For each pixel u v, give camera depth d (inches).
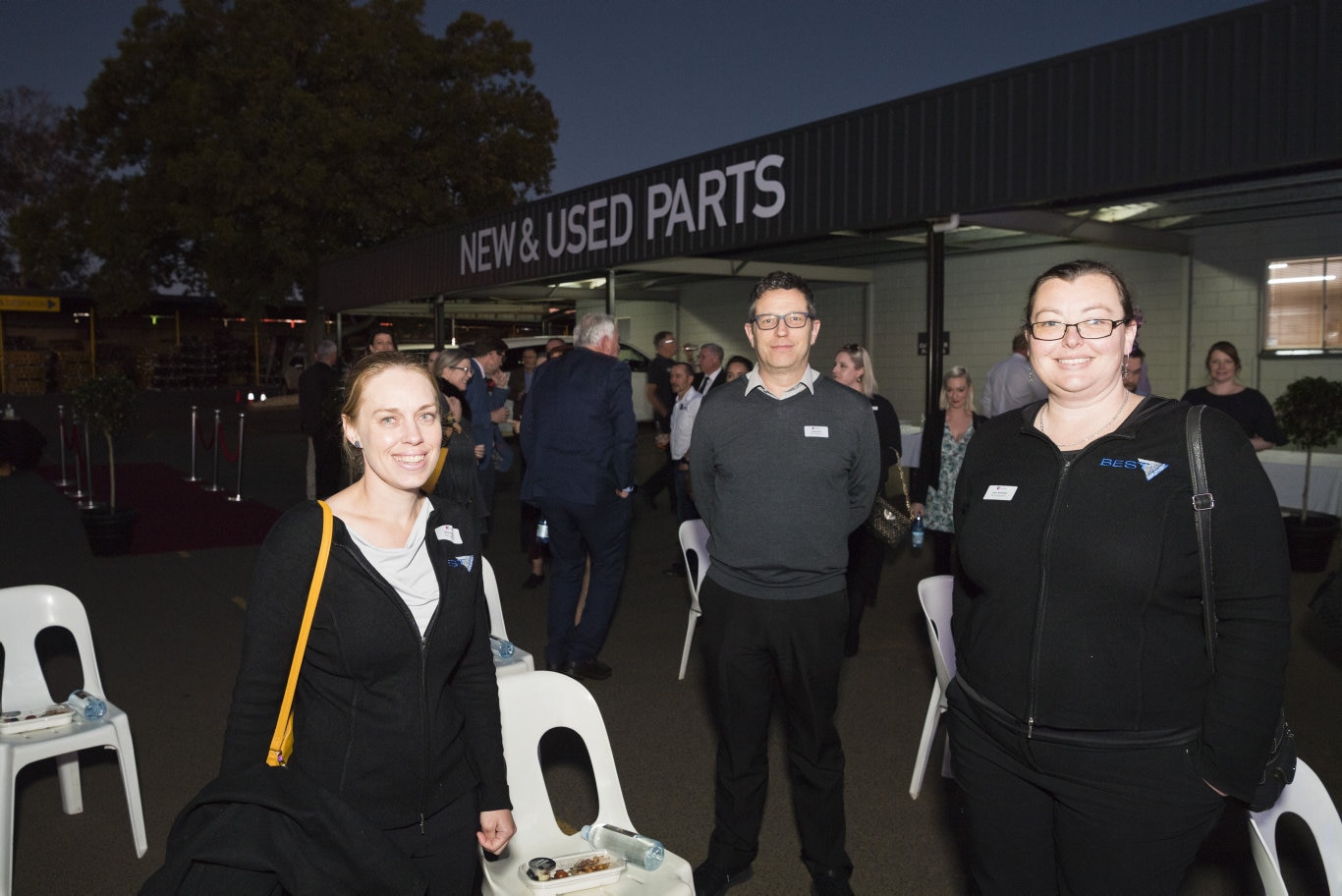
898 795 145.8
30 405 1068.5
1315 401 271.1
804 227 365.1
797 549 108.3
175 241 1082.1
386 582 70.6
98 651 212.8
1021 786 76.2
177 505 421.4
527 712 99.3
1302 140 234.1
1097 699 69.7
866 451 112.0
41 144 1800.0
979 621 77.3
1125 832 70.2
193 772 152.0
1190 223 416.5
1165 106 260.8
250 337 1509.6
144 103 1043.9
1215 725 66.9
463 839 76.2
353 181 980.6
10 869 113.3
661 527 370.9
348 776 70.6
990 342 519.2
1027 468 75.9
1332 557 293.7
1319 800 86.2
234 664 204.2
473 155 1059.9
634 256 455.8
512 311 869.8
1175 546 67.9
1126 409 74.9
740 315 673.6
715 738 167.0
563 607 193.9
